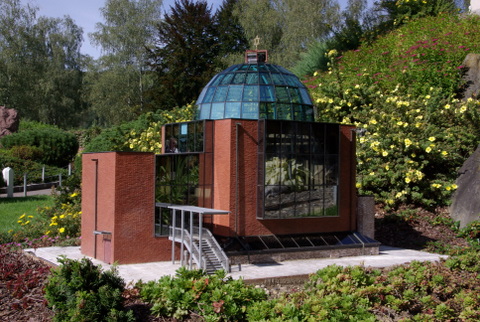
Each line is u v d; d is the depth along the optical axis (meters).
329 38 35.00
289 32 38.00
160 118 22.58
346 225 11.55
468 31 20.95
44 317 6.80
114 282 6.66
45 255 10.85
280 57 37.81
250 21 40.00
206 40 42.47
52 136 30.97
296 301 6.87
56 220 13.25
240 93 11.95
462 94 18.44
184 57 38.16
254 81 12.08
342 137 11.52
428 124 15.58
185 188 10.77
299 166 10.62
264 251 10.05
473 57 18.73
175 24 41.03
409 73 18.92
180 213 10.64
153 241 10.30
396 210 14.57
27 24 50.28
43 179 26.48
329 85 18.30
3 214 16.75
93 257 10.65
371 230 11.77
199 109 12.52
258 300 6.78
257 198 10.41
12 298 7.45
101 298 6.25
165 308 6.61
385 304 7.20
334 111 17.36
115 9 46.88
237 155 10.20
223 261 9.20
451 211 14.09
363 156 15.23
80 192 14.95
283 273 9.00
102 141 21.14
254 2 40.47
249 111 11.77
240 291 6.79
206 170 10.45
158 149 17.14
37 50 51.25
